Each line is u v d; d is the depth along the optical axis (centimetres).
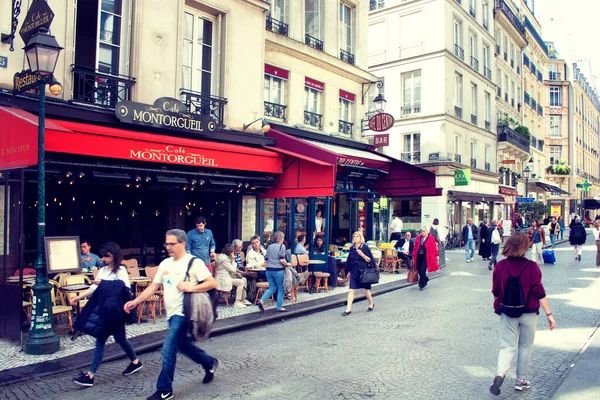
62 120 877
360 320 858
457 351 646
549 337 718
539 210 3531
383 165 1661
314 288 1171
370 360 609
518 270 489
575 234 1898
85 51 957
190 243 925
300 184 1202
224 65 1187
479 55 2905
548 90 5194
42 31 639
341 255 1358
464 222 2709
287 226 1430
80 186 1064
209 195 1279
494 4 3172
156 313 885
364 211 1780
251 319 834
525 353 494
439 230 2370
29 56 640
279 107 1430
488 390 501
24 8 828
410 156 2573
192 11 1156
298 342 707
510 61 3553
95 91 938
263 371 568
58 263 662
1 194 809
